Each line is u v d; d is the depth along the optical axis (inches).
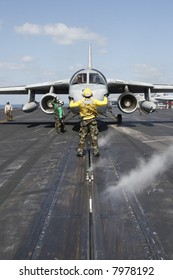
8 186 248.5
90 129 358.9
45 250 145.3
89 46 908.6
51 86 748.0
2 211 195.3
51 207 199.8
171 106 3112.7
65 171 293.6
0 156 382.6
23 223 175.8
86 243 150.3
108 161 334.3
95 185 245.6
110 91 838.5
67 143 478.9
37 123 895.1
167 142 474.9
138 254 140.2
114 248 145.4
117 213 187.3
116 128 697.6
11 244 151.7
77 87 588.4
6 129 724.0
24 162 341.4
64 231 163.9
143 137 536.1
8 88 807.7
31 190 236.7
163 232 161.2
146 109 723.4
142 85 748.6
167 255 139.3
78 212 190.1
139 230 163.5
